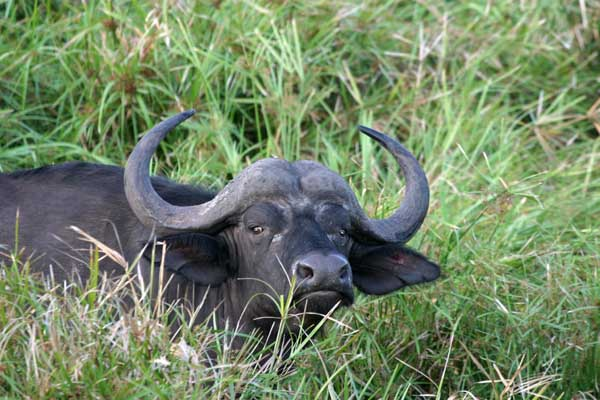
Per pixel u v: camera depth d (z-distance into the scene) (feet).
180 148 86.99
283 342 63.31
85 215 65.98
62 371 51.55
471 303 72.54
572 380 69.67
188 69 89.81
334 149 92.32
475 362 66.23
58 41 91.97
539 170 96.22
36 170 69.31
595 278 77.20
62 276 64.23
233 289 62.85
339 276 55.83
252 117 94.32
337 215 59.57
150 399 53.21
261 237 59.06
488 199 83.61
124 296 62.80
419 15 106.42
